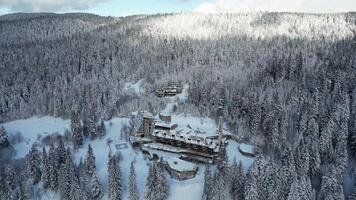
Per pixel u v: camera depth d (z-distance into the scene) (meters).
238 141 121.69
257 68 195.88
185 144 111.56
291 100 133.38
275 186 80.38
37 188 94.50
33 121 156.12
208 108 150.75
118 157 106.25
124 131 129.12
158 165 98.75
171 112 154.62
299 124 115.38
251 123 124.31
